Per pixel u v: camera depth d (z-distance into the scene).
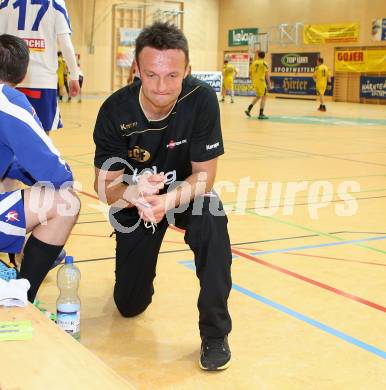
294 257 4.25
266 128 14.32
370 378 2.57
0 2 4.81
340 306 3.36
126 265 3.01
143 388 2.44
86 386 1.64
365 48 26.38
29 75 4.78
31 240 2.67
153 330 3.04
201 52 32.97
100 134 2.77
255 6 30.92
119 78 30.91
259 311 3.27
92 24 29.78
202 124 2.71
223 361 2.59
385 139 12.15
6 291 2.20
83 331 2.99
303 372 2.61
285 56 29.70
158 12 30.86
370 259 4.24
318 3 28.02
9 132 2.52
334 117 18.16
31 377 1.69
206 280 2.61
